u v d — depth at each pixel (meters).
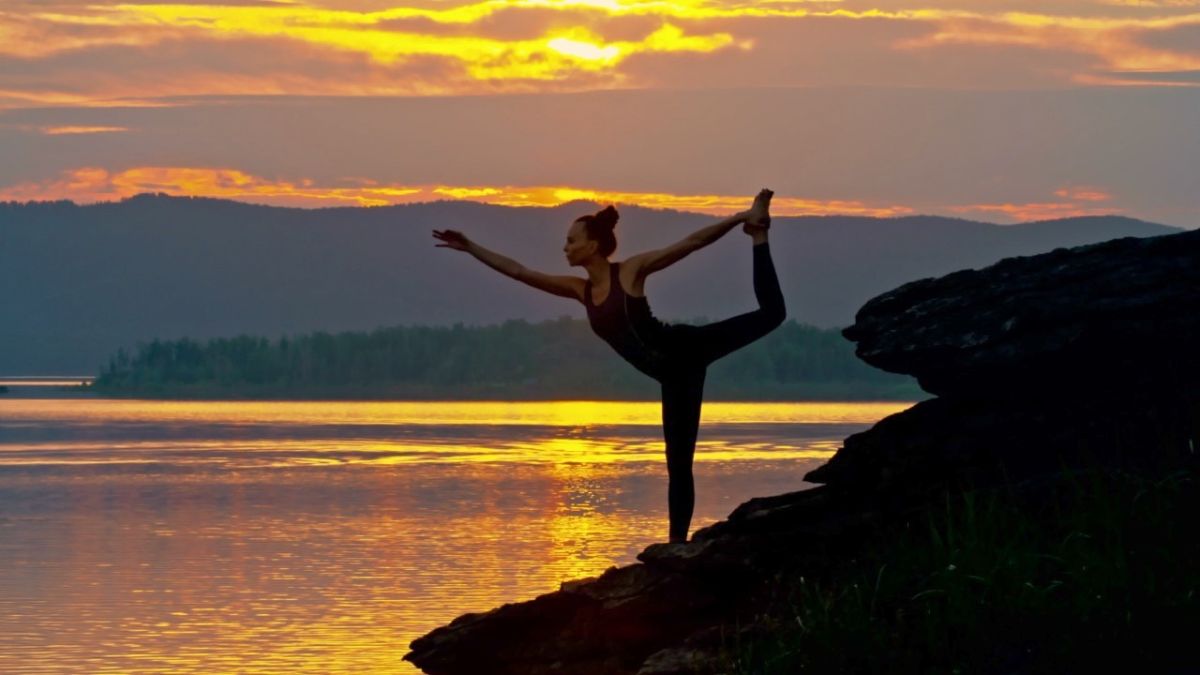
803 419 156.88
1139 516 11.02
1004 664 9.98
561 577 40.75
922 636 10.39
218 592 38.53
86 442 124.25
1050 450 11.92
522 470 86.88
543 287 11.77
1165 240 12.20
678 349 11.62
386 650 30.05
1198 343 11.80
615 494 69.50
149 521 59.50
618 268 11.55
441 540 50.81
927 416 12.20
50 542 51.97
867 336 12.60
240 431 144.62
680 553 11.66
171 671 28.31
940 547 10.98
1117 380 12.02
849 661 10.38
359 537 52.25
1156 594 10.27
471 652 12.41
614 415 195.00
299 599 37.09
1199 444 11.62
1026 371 11.77
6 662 29.17
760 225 11.52
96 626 33.22
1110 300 11.77
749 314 11.62
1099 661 9.84
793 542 11.59
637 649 11.88
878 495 11.96
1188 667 9.73
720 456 91.81
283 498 69.75
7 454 107.81
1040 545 11.02
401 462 95.12
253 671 28.14
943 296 12.42
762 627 11.02
